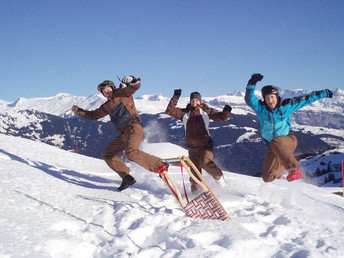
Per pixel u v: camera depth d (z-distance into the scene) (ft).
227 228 9.39
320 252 8.20
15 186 12.85
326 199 18.60
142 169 24.41
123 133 15.49
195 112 16.78
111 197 14.33
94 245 8.26
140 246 8.66
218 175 16.42
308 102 14.69
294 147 14.88
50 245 7.73
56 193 13.16
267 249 8.19
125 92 15.52
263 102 15.14
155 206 13.00
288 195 16.89
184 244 8.25
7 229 8.19
